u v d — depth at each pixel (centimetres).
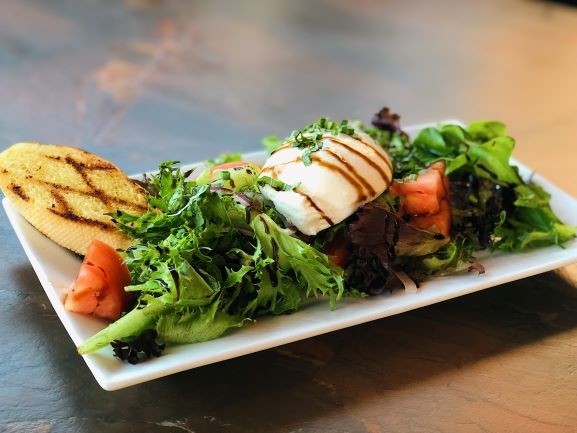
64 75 70
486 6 105
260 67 77
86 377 31
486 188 46
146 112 64
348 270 36
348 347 34
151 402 30
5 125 59
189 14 90
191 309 31
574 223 45
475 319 37
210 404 30
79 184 38
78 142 57
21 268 38
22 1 88
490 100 73
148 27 85
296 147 38
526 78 79
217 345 31
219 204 34
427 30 93
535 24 99
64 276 34
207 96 69
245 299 33
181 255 32
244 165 42
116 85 69
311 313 34
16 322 34
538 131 65
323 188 36
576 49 90
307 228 36
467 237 42
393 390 32
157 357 30
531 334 36
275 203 37
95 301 32
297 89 72
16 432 28
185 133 61
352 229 36
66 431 28
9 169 38
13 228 40
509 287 40
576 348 35
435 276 39
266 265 34
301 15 94
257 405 30
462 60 84
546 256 41
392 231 37
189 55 78
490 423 30
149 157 56
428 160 48
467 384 32
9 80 68
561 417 31
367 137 42
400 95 73
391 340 35
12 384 30
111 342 30
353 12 98
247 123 64
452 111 70
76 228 36
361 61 81
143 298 31
